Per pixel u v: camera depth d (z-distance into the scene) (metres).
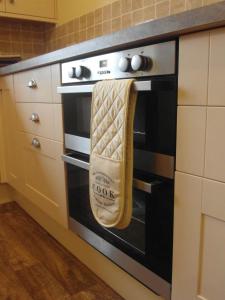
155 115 0.88
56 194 1.51
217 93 0.69
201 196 0.76
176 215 0.84
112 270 1.23
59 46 2.28
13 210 2.12
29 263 1.45
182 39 0.75
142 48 0.88
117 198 0.93
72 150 1.34
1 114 2.09
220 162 0.70
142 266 1.01
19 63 1.65
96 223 1.23
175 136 0.81
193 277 0.82
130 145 0.89
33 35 2.41
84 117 1.25
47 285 1.28
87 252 1.39
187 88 0.76
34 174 1.73
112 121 0.92
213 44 0.68
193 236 0.80
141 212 0.99
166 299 0.94
